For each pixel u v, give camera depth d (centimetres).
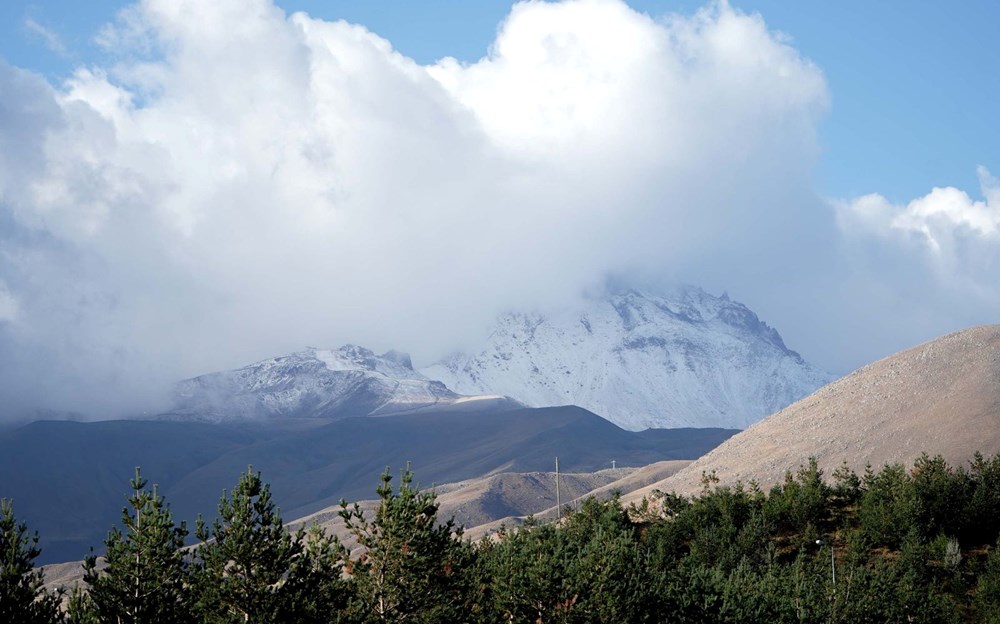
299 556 4019
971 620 6097
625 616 4741
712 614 5316
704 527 7844
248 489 3956
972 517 7225
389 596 4144
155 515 3828
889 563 6744
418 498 4362
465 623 4441
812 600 5572
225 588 3788
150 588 3716
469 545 5044
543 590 4638
